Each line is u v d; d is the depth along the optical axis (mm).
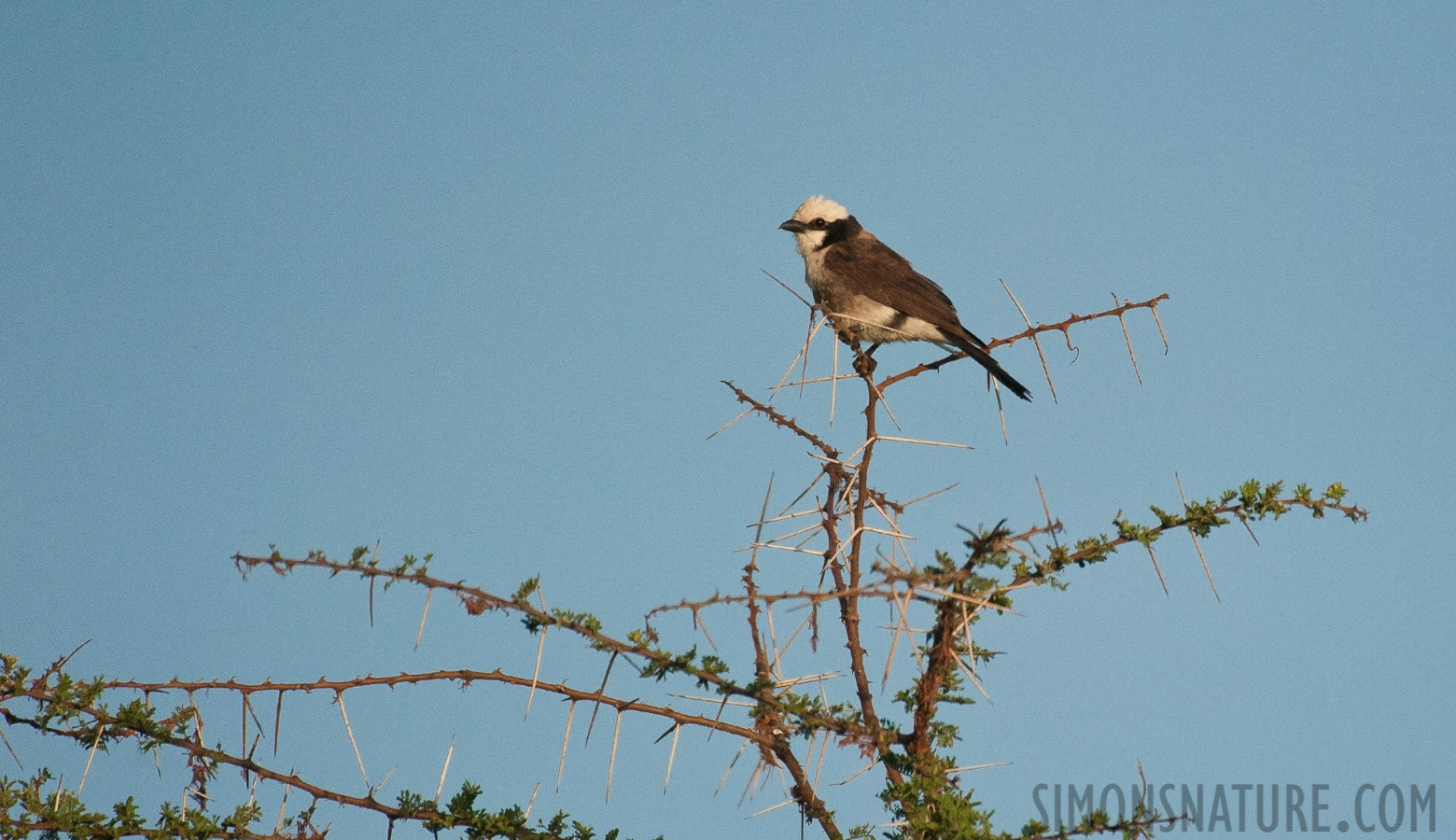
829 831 8383
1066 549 8828
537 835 8375
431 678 8445
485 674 8461
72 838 7848
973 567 8328
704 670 8406
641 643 8359
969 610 8117
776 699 8500
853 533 9352
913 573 7734
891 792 8500
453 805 8562
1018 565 8805
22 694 8008
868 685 9312
